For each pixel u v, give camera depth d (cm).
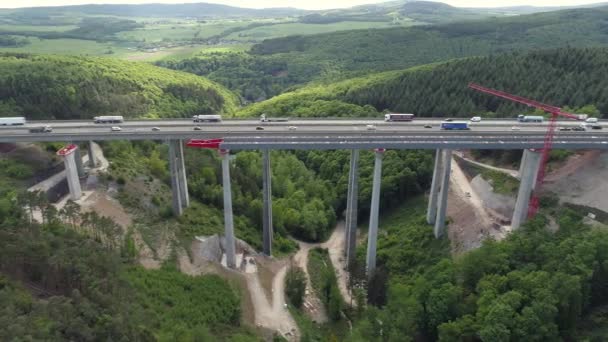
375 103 18638
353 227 11744
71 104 15162
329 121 13075
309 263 12225
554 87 15225
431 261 10888
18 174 11200
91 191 11219
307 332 9312
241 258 11288
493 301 6956
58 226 8544
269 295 10338
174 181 11162
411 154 14512
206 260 10412
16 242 7081
